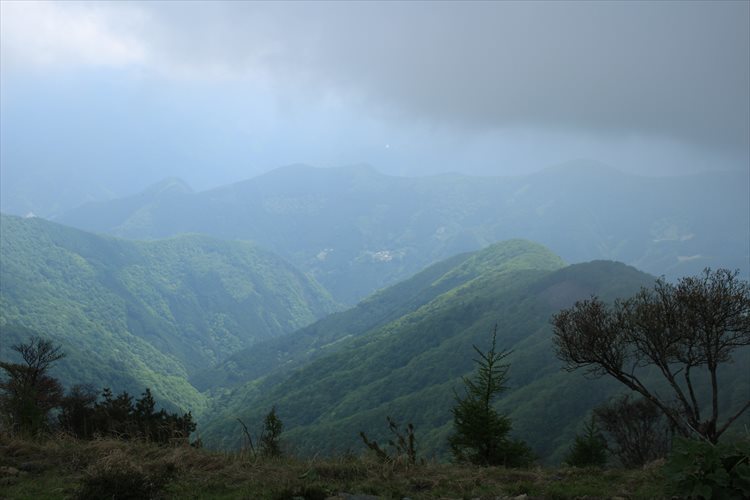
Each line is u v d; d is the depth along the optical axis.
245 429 9.04
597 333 13.05
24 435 8.27
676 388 12.68
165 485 6.18
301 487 6.12
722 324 11.84
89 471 6.20
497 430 12.43
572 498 6.40
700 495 5.24
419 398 125.12
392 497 6.21
